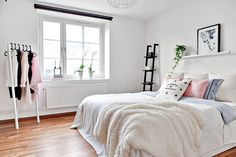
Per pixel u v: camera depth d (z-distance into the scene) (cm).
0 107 300
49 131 263
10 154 190
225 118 187
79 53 386
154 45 398
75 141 226
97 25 405
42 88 334
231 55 256
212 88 235
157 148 131
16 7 307
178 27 346
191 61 317
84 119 253
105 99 232
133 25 429
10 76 279
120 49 415
